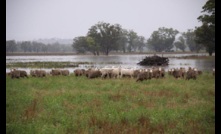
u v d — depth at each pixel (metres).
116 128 16.03
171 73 45.84
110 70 41.00
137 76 38.09
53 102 22.72
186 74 39.56
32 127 16.45
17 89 30.14
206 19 115.56
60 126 16.72
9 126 16.50
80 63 96.69
